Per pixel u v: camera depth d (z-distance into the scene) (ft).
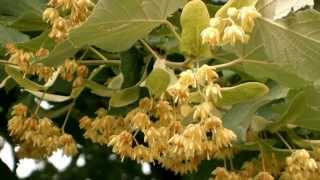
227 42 1.59
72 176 3.20
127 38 1.69
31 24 1.96
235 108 1.78
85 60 1.94
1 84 1.99
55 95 1.99
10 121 1.92
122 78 1.87
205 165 2.21
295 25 1.68
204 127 1.61
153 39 1.92
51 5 1.72
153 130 1.69
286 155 1.84
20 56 1.79
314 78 1.73
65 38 1.70
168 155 1.78
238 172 1.86
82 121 1.92
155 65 1.73
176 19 1.83
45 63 1.75
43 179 3.22
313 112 1.81
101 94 1.88
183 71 1.69
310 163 1.76
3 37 1.99
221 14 1.60
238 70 1.88
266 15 1.67
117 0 1.60
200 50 1.69
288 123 1.86
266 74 1.77
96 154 3.07
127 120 1.76
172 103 1.72
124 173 3.10
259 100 1.79
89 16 1.61
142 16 1.65
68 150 1.93
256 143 1.88
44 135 1.92
